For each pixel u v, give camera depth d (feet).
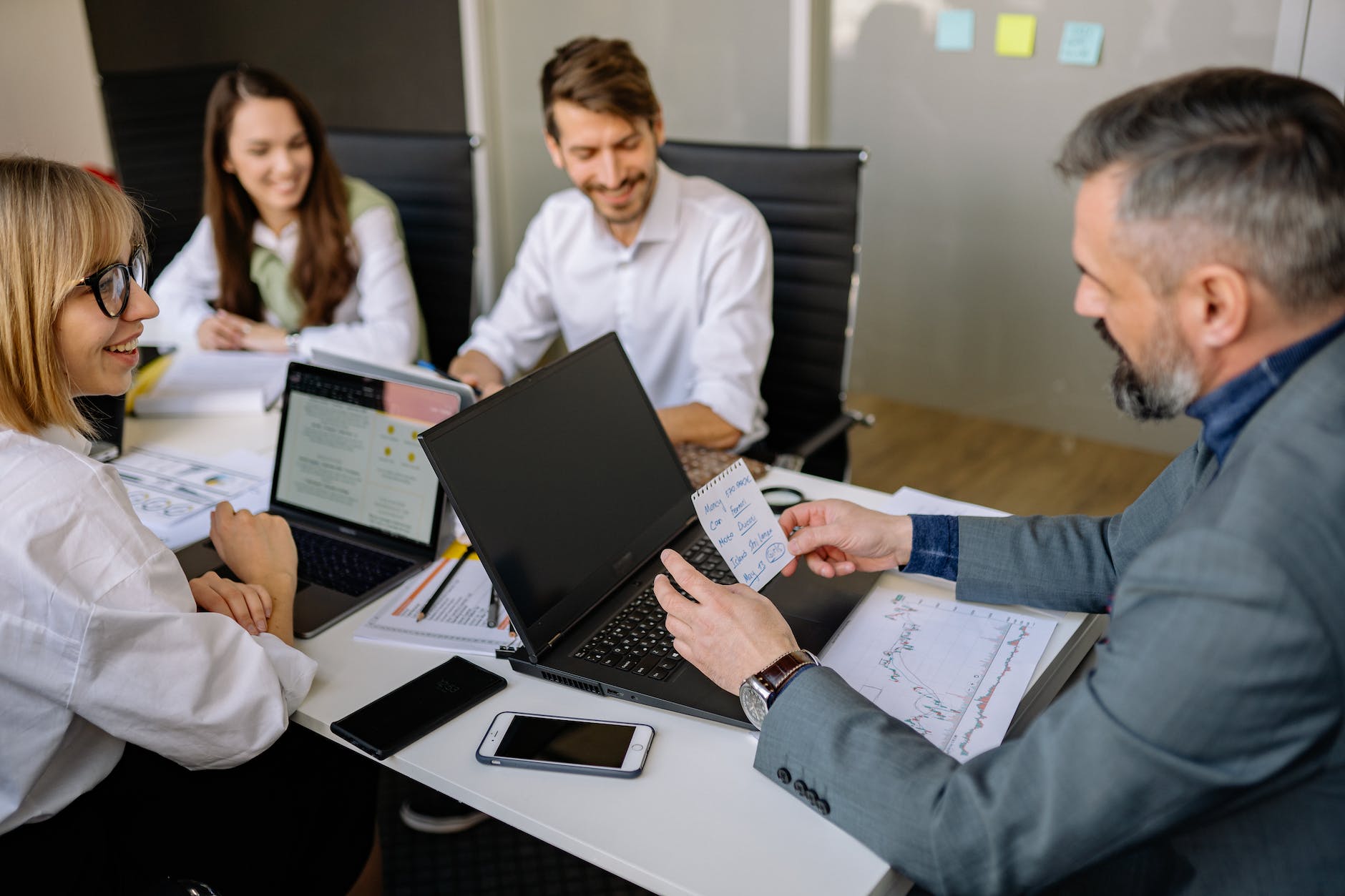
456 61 11.39
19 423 3.81
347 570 4.78
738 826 3.25
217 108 7.69
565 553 4.20
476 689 3.92
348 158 8.95
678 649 3.66
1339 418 2.60
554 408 4.44
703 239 7.09
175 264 8.53
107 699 3.49
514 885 6.10
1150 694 2.59
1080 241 2.85
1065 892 3.25
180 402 6.64
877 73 9.14
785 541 3.97
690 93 10.14
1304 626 2.45
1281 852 2.82
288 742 4.72
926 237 9.36
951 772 3.03
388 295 8.02
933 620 4.21
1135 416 3.04
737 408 6.58
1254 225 2.52
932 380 9.80
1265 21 7.36
